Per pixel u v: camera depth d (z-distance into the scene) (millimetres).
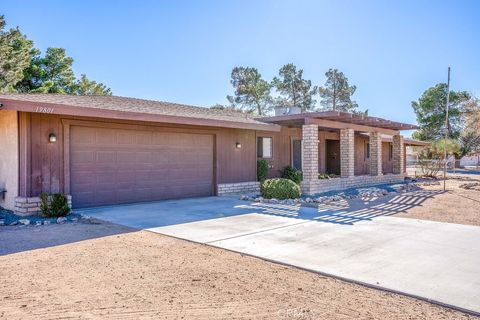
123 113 9555
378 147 17031
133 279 4434
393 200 11727
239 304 3707
